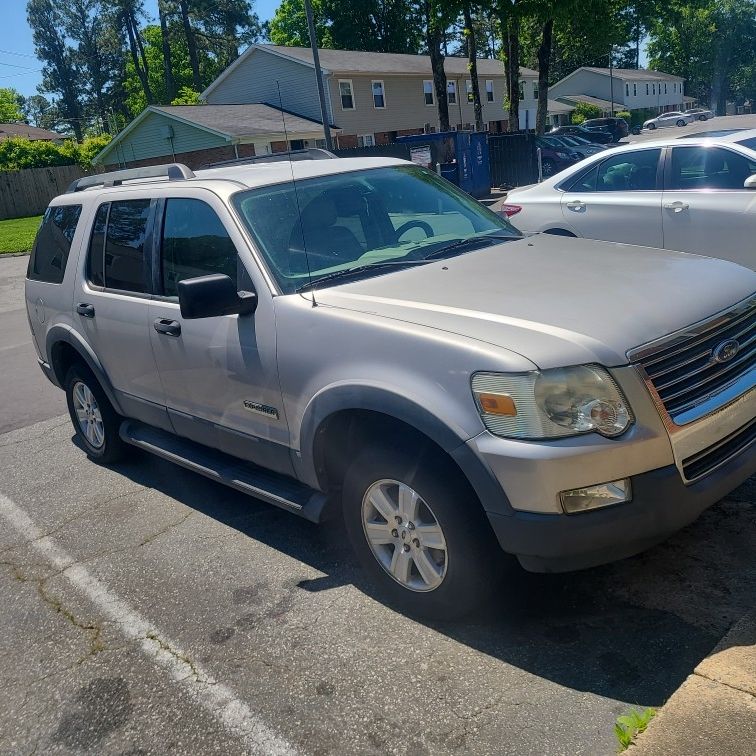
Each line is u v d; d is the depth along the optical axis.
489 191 26.83
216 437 4.12
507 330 2.90
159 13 68.31
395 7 56.66
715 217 6.84
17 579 4.16
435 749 2.57
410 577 3.29
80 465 5.80
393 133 44.28
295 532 4.29
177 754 2.74
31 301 5.76
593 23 34.06
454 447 2.84
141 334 4.43
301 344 3.41
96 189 5.30
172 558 4.16
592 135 43.84
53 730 2.96
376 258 3.91
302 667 3.11
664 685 2.72
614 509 2.72
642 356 2.78
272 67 41.22
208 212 4.03
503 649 3.04
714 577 3.31
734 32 94.81
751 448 3.07
